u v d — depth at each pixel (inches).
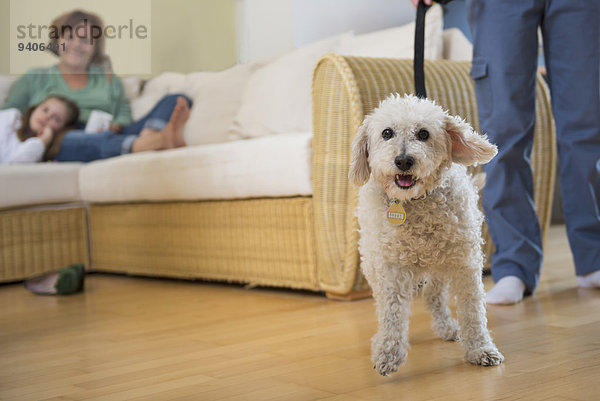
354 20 135.3
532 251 77.5
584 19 74.7
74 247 129.9
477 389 44.6
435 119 48.9
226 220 101.2
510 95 75.2
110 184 121.3
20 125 138.6
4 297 107.0
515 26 74.0
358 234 79.4
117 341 69.2
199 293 100.0
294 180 87.2
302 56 117.1
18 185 121.4
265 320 75.2
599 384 43.4
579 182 79.4
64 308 93.0
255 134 118.5
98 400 48.4
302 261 89.4
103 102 148.3
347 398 45.0
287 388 48.3
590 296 74.9
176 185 107.5
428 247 50.2
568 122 78.4
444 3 69.3
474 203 52.0
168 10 126.0
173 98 138.1
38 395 50.8
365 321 70.3
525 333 59.7
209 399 46.9
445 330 59.9
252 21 138.6
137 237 119.6
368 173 52.8
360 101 77.9
